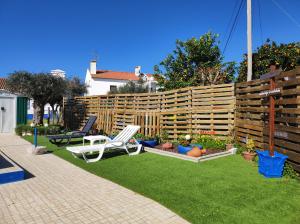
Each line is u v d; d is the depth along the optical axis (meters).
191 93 10.72
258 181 5.71
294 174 5.98
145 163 7.56
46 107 32.09
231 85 9.64
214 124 10.10
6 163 6.70
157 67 17.28
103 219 3.98
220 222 3.81
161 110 11.95
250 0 10.52
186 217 3.99
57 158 8.41
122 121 13.80
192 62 17.11
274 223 3.77
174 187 5.35
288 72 6.33
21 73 17.67
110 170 6.79
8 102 16.44
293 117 6.07
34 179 6.05
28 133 14.61
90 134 14.85
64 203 4.60
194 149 8.22
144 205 4.48
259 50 12.01
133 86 32.19
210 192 5.03
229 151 8.78
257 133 8.11
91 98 16.52
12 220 3.95
